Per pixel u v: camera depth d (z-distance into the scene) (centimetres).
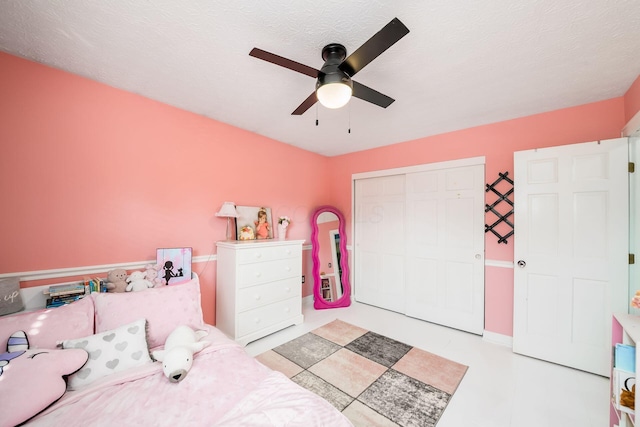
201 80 194
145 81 196
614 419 146
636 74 178
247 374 129
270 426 90
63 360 118
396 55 158
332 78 131
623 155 200
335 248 397
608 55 157
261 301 264
